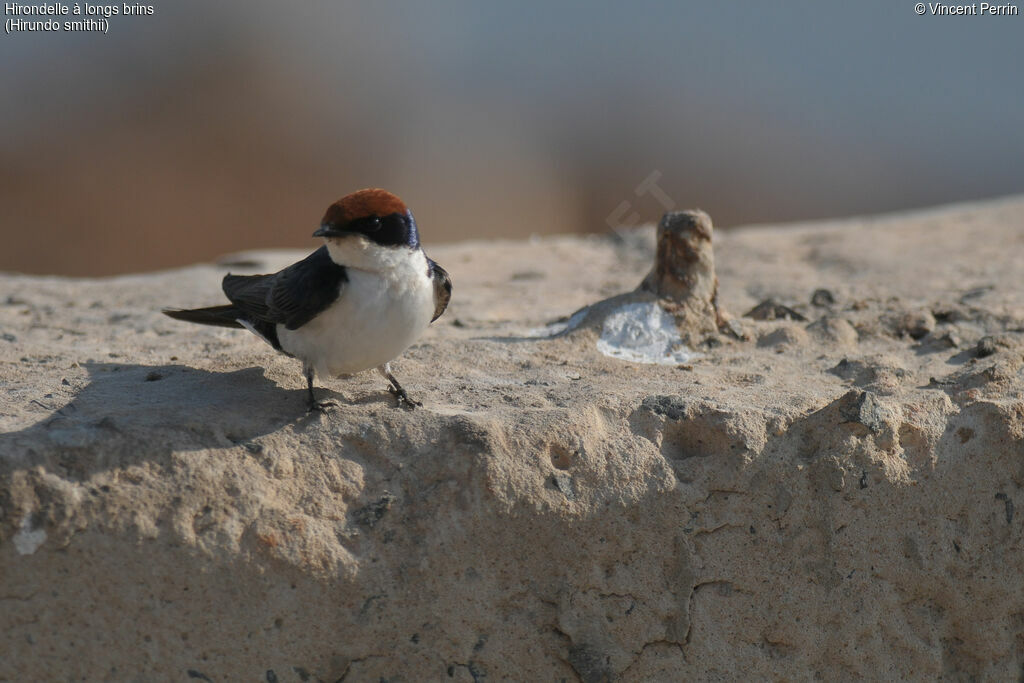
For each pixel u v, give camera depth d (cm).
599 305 1262
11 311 1454
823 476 936
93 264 3039
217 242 3183
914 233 2005
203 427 906
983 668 978
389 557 876
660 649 923
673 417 963
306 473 891
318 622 859
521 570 898
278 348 1000
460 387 1052
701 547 926
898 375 1083
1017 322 1283
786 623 935
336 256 909
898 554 948
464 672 890
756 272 1697
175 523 841
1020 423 974
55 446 854
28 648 822
